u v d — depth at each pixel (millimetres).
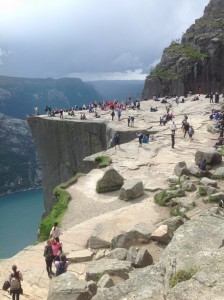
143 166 44719
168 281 11531
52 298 15023
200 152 40875
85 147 81625
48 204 96312
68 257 23047
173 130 52281
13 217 167000
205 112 77000
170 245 14016
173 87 128125
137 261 20219
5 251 122562
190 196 30984
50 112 94250
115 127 71625
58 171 90688
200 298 9594
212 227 15156
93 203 35469
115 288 11852
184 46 143625
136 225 24750
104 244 24719
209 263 11008
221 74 128125
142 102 104500
